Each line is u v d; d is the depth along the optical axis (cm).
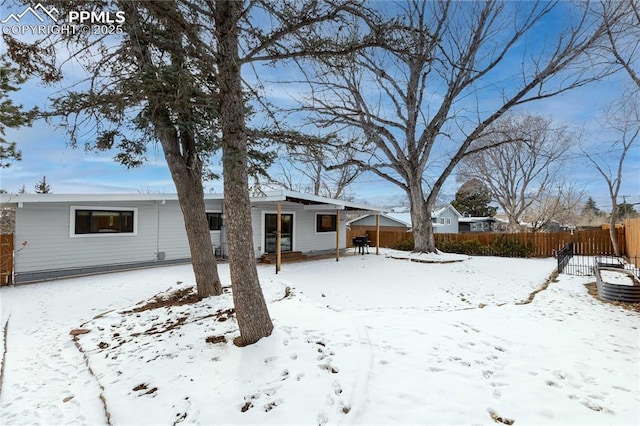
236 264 364
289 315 461
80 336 482
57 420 295
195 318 502
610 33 1025
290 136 439
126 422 270
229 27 338
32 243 876
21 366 407
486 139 2134
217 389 297
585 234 1598
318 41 370
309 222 1505
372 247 2070
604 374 305
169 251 1134
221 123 351
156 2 295
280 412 256
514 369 311
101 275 934
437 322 448
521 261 1416
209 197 1199
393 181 1584
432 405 253
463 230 3338
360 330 399
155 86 347
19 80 421
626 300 629
